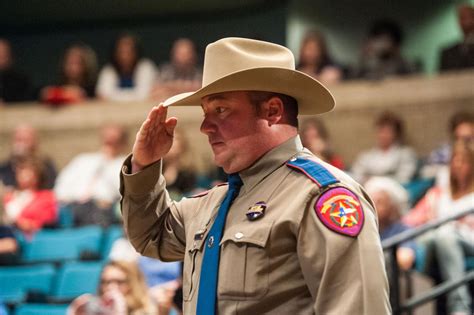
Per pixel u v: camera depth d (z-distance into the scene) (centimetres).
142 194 737
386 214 1502
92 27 3272
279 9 3064
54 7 3253
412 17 2923
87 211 2083
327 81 2505
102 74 2645
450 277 1405
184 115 2528
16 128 2647
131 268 1462
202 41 3170
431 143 2414
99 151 2595
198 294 659
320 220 623
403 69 2517
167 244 756
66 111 2625
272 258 636
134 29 3238
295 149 689
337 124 2473
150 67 2634
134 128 2561
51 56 3291
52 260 1902
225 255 655
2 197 2234
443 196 1639
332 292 609
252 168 682
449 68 2483
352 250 612
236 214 672
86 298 1462
